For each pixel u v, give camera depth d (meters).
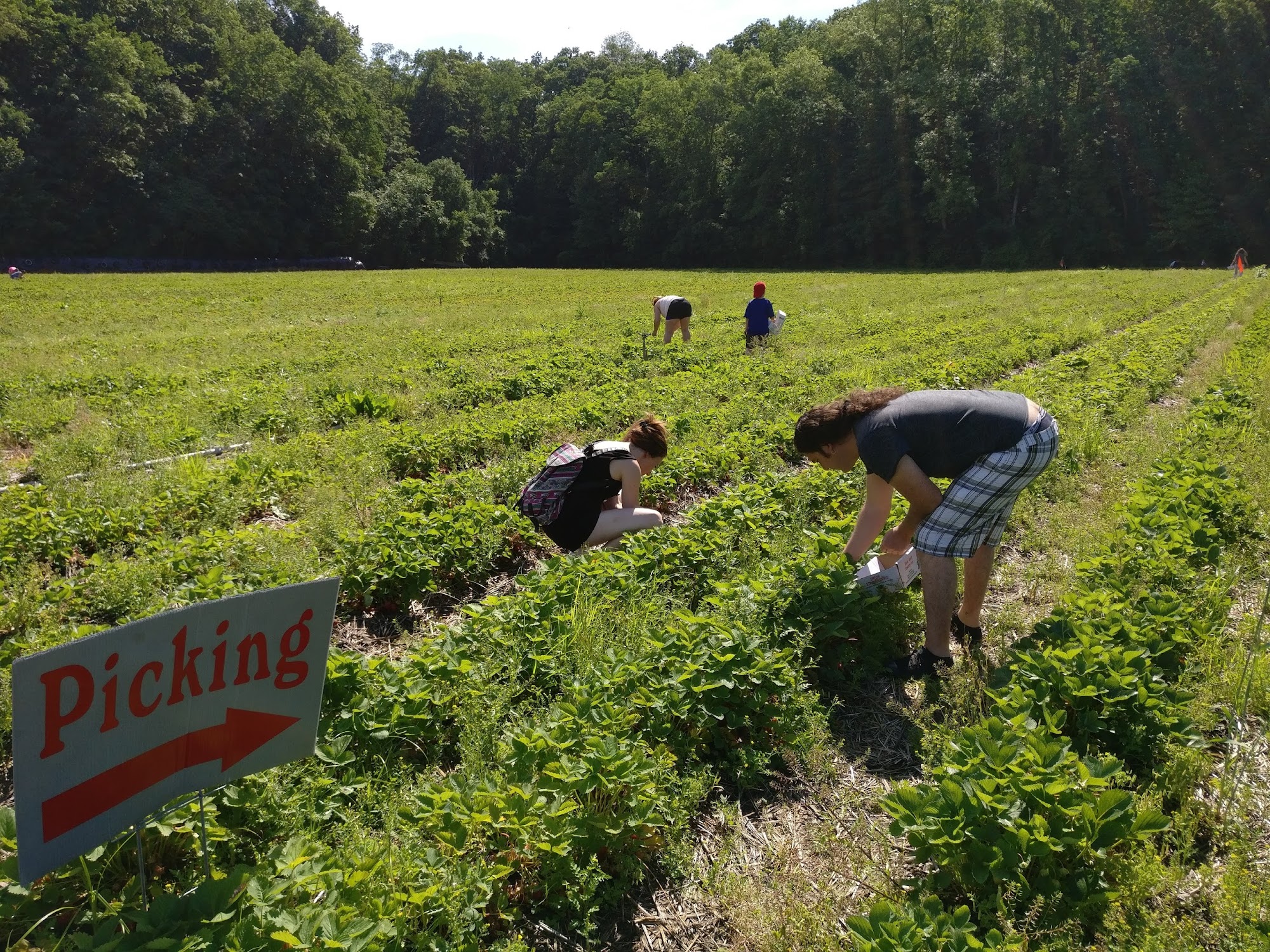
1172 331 17.14
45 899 2.96
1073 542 6.10
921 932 2.68
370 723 3.85
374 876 2.92
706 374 13.58
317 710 2.90
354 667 4.18
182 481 7.95
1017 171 60.72
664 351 16.20
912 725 4.23
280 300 32.06
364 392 11.80
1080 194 59.03
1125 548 5.73
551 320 24.31
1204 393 10.98
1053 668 4.01
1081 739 3.80
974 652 4.67
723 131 73.94
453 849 3.09
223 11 80.00
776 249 71.50
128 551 6.80
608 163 80.50
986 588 4.80
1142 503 6.38
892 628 4.81
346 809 3.45
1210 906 2.97
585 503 6.11
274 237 70.88
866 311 25.56
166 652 2.48
